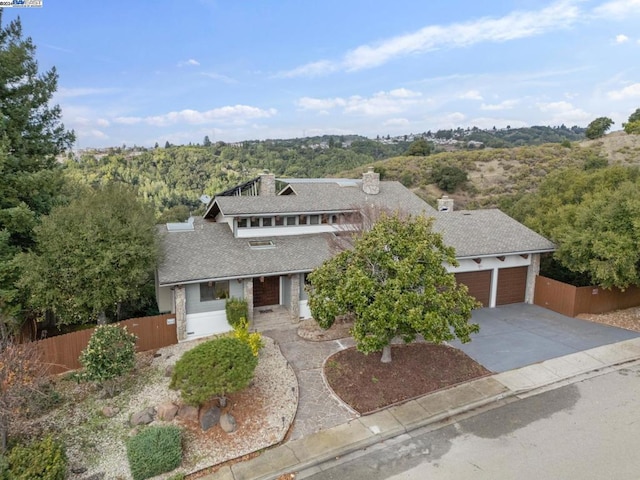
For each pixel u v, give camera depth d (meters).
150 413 11.76
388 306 12.09
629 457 9.84
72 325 20.12
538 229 24.05
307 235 22.27
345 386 13.31
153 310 21.20
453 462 9.91
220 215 23.98
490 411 12.06
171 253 18.75
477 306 13.52
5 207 17.88
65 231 16.00
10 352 11.12
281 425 11.36
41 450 9.32
